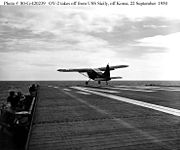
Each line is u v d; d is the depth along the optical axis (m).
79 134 6.98
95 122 8.59
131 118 9.30
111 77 47.34
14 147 7.18
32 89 18.89
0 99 43.94
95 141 6.30
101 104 13.66
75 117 9.53
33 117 9.49
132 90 28.27
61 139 6.50
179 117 9.54
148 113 10.45
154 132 7.16
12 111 8.80
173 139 6.45
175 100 15.78
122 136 6.75
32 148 5.80
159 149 5.64
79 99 16.47
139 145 5.95
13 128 7.97
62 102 14.59
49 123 8.45
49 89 30.17
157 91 25.83
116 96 18.95
